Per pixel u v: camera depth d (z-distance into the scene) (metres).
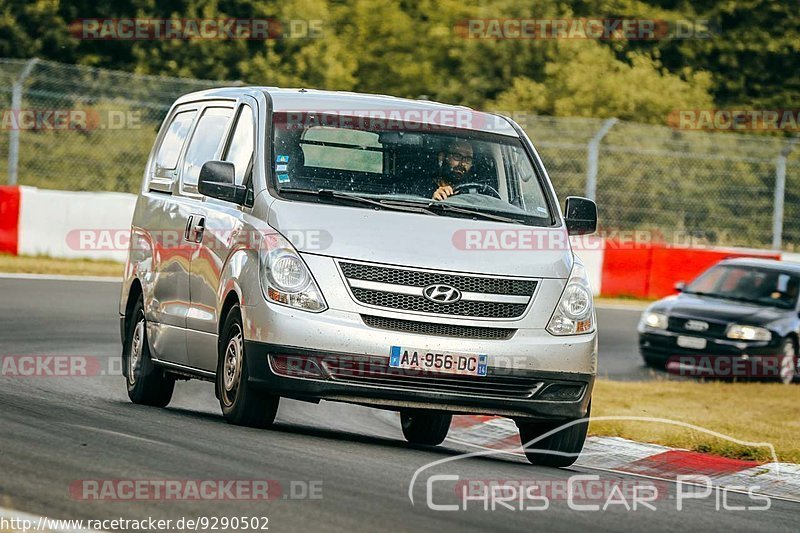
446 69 162.00
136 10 132.75
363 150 33.22
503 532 21.30
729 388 56.19
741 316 64.50
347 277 30.09
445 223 31.77
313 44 138.50
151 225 38.06
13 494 20.92
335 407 44.34
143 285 37.78
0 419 29.06
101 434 27.88
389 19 163.12
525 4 149.62
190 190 36.03
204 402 42.12
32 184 111.06
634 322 80.75
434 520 21.66
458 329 30.39
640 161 123.12
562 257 32.25
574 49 145.88
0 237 82.75
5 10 130.88
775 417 48.06
